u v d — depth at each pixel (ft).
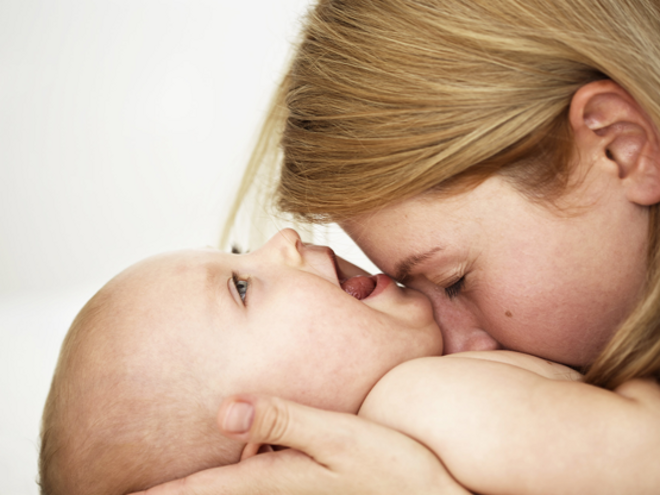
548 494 2.13
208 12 8.38
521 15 2.59
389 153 2.74
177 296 2.85
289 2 7.39
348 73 2.87
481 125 2.59
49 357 5.59
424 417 2.37
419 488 2.21
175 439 2.58
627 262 2.64
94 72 8.49
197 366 2.68
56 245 8.30
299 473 2.27
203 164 8.43
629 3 2.64
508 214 2.64
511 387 2.33
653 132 2.48
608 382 2.44
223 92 8.41
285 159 3.20
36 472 3.94
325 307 2.85
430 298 3.23
